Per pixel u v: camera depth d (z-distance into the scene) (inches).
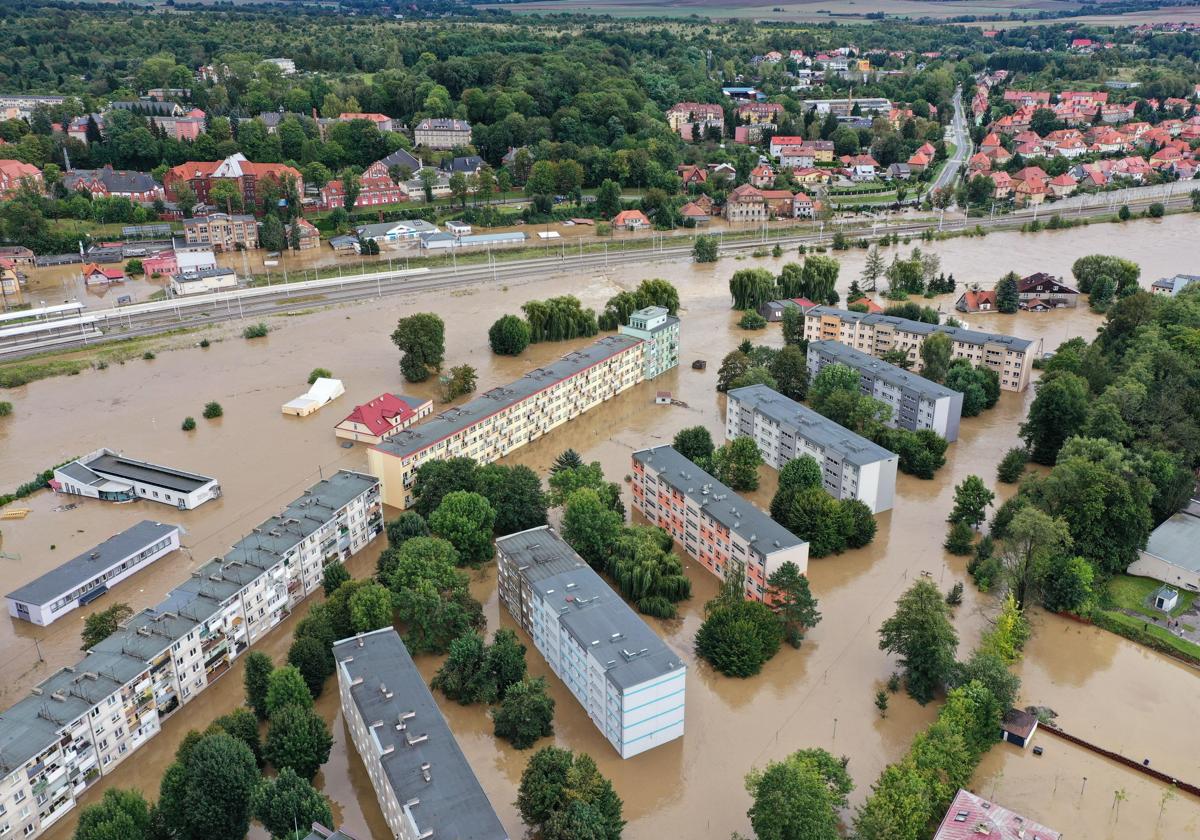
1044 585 7042.3
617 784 5442.9
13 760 4923.7
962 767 5216.5
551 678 6314.0
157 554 7785.4
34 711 5310.0
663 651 5698.8
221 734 5098.4
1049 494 7436.0
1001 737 5748.0
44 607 6860.2
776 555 6771.7
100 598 7298.2
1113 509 7253.9
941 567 7613.2
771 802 4714.6
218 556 7687.0
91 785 5428.2
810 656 6560.0
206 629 6136.8
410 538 7126.0
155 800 5315.0
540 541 7037.4
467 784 4756.4
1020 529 6707.7
